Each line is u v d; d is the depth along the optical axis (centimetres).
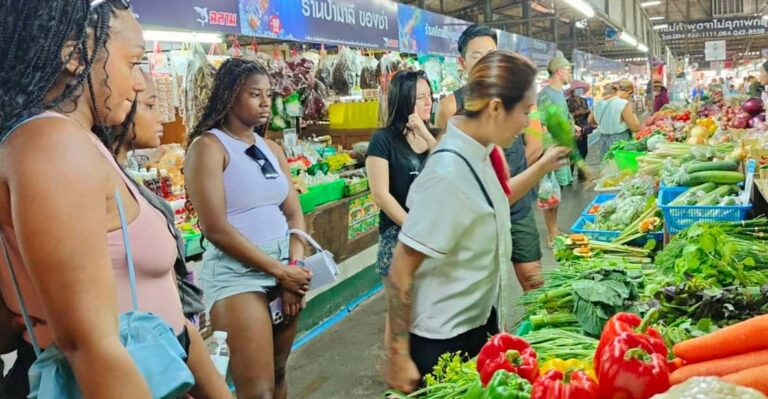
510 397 141
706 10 3466
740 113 600
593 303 217
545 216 644
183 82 435
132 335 124
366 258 551
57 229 106
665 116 910
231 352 262
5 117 112
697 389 111
